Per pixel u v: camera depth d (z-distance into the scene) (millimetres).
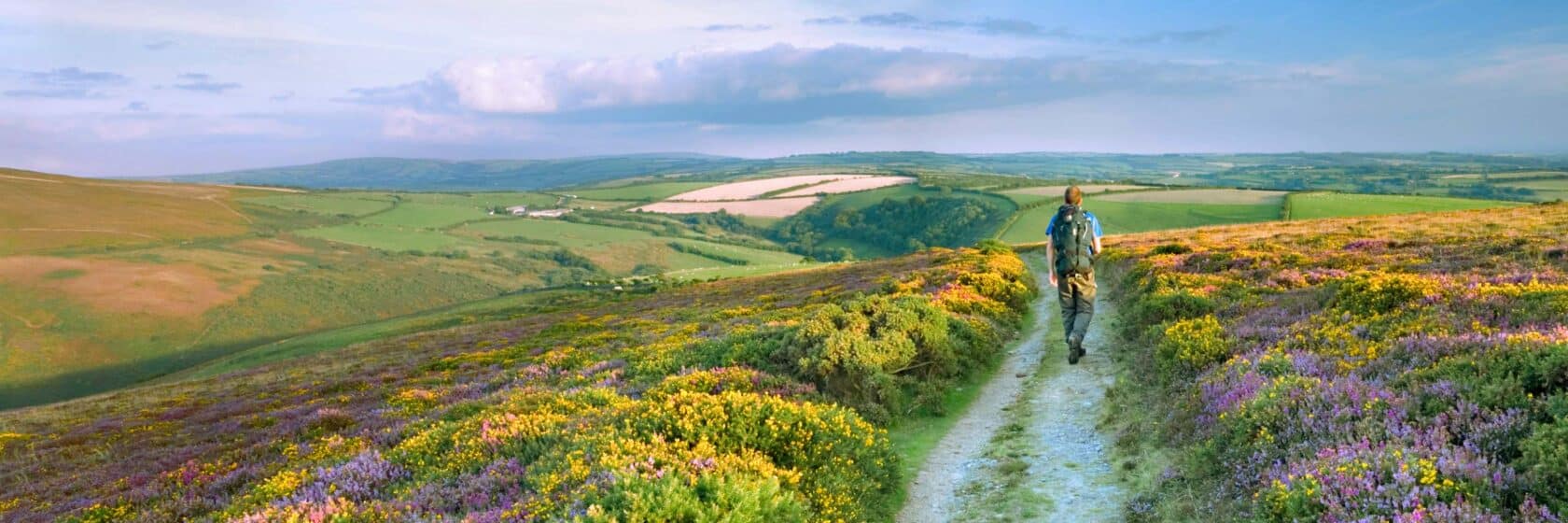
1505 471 5402
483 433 10086
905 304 15711
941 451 10789
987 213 199750
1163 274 22328
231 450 17656
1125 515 7559
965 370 14938
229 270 199125
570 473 7305
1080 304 14117
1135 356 13602
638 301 75938
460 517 7098
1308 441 6879
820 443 8844
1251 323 13000
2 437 28109
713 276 128250
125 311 158500
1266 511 5941
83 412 38031
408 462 10000
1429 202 113438
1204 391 9242
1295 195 140750
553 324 55250
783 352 14766
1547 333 8062
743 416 8867
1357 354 9328
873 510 8320
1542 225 30953
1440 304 10758
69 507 13969
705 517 6125
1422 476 5402
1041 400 12648
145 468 17297
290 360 64125
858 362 13148
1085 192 181625
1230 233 50625
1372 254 24297
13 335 141000
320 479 9844
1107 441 9875
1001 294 24219
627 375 17391
